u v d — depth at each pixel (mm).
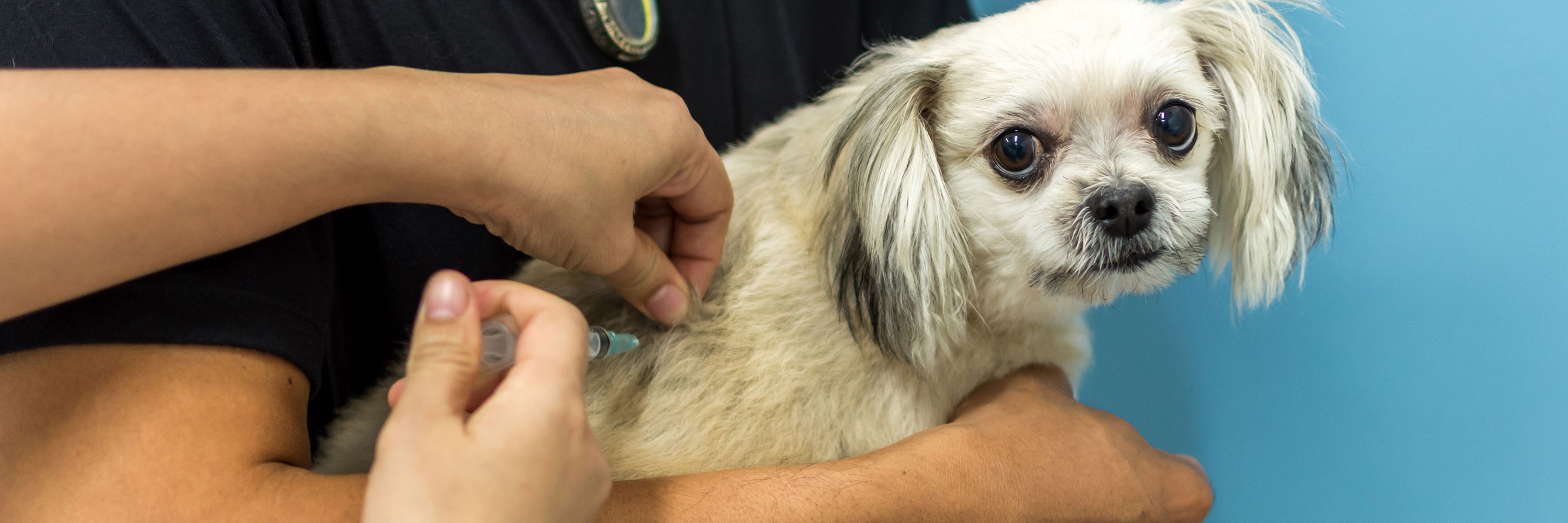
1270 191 1037
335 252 903
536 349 496
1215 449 1604
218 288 577
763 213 990
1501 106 1253
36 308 451
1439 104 1319
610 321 911
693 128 726
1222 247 1143
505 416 452
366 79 535
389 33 939
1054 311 1063
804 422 907
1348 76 1419
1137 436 948
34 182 422
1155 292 1162
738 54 1327
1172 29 992
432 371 463
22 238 420
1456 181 1314
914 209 962
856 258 948
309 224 691
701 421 884
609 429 883
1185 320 1617
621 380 898
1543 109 1211
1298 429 1508
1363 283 1429
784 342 922
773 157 1072
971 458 774
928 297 970
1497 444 1299
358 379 1014
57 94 440
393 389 561
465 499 429
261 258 614
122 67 604
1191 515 936
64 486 508
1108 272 945
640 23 1127
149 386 536
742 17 1322
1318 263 1468
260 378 591
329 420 944
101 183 436
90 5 607
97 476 510
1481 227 1293
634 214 843
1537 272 1238
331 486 566
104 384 530
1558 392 1231
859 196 953
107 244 446
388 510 424
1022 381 1021
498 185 571
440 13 973
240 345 578
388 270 972
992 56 960
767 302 934
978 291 1042
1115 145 955
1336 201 1371
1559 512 1247
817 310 946
